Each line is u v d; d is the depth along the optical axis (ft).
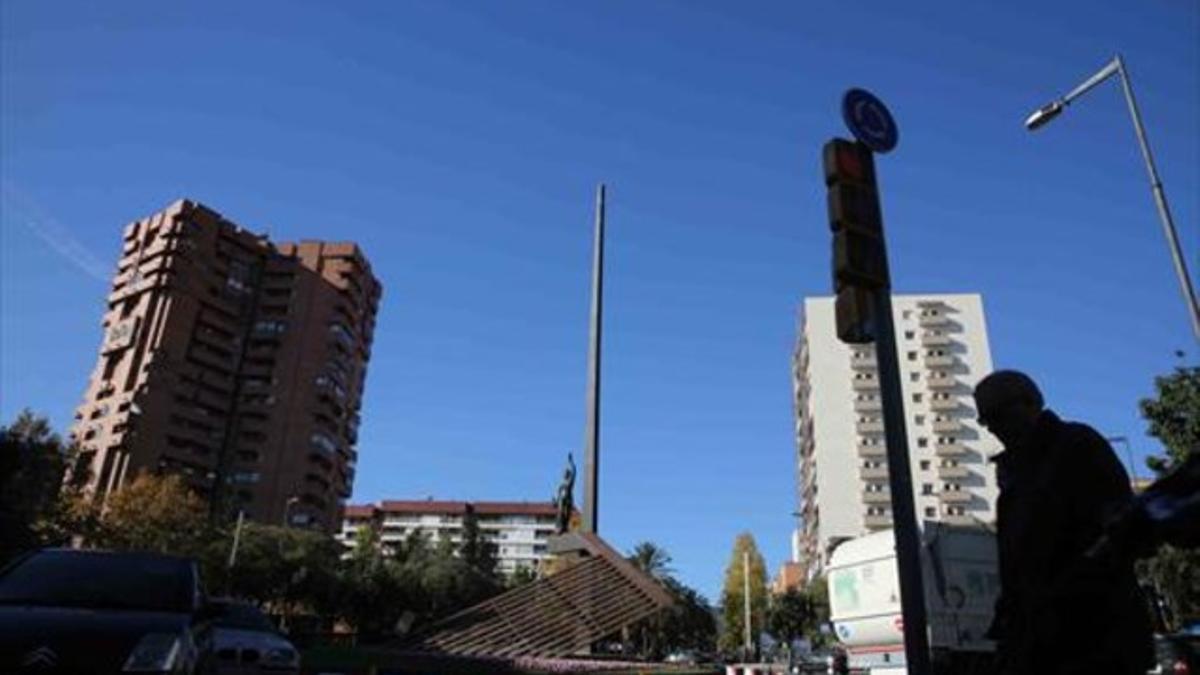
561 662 49.37
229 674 36.78
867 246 19.49
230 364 339.98
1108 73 58.23
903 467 17.92
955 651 53.88
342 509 375.86
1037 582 9.18
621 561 57.47
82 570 24.44
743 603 329.52
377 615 238.27
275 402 342.64
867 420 386.11
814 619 304.09
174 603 23.95
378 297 414.21
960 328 402.52
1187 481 7.70
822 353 401.70
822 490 378.73
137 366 317.42
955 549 55.72
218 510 286.66
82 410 327.88
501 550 512.63
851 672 62.64
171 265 325.83
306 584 217.15
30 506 135.03
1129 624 8.66
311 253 375.45
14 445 124.47
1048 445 9.82
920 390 395.55
